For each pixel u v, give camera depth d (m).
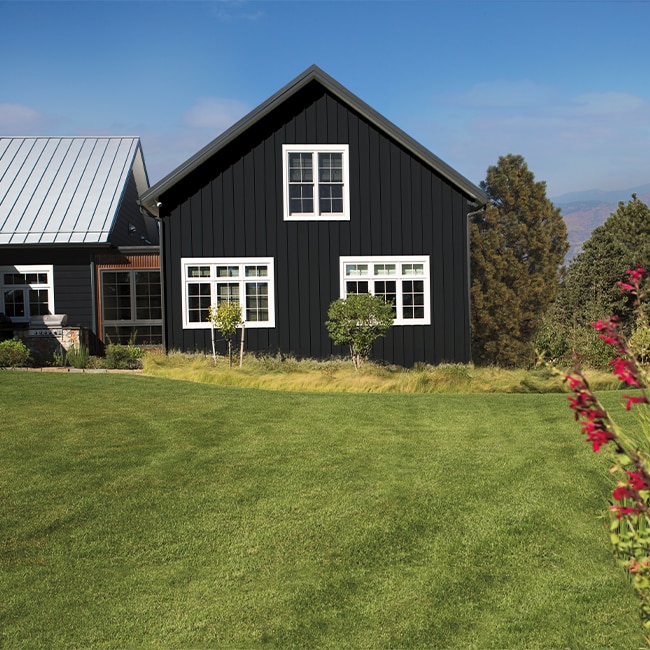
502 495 6.25
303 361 17.39
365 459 7.48
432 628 4.17
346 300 16.09
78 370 16.27
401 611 4.36
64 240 19.98
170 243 17.86
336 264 18.14
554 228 43.12
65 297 20.14
